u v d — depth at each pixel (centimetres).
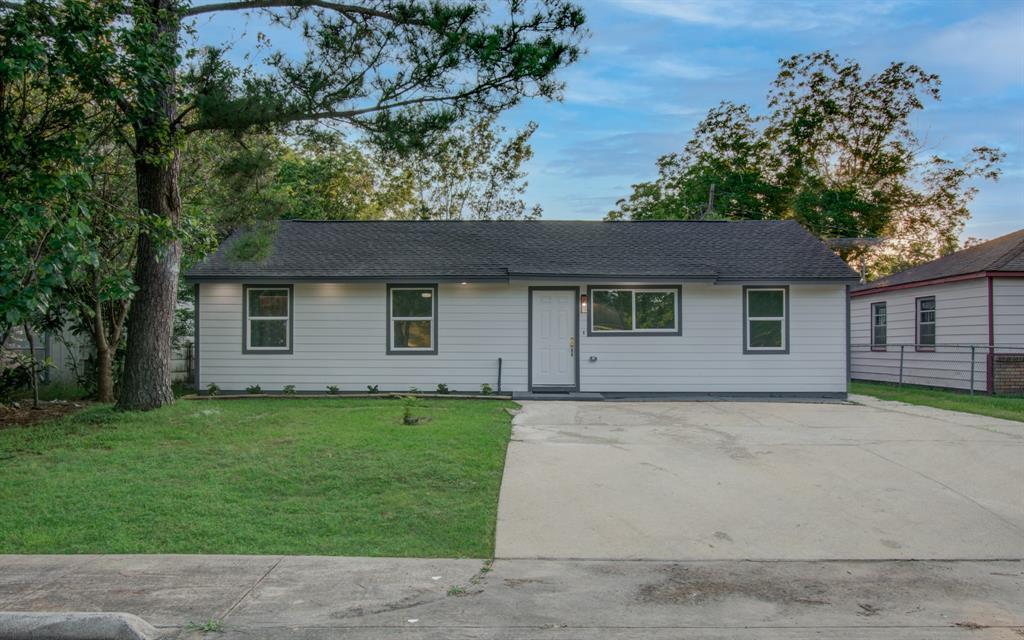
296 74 1015
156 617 400
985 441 958
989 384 1606
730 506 666
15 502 635
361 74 1049
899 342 2003
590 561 520
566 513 641
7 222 693
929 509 658
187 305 1742
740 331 1505
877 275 3491
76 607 412
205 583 459
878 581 480
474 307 1515
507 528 599
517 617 407
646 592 454
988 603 438
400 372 1509
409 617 406
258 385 1501
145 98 895
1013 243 1728
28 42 739
